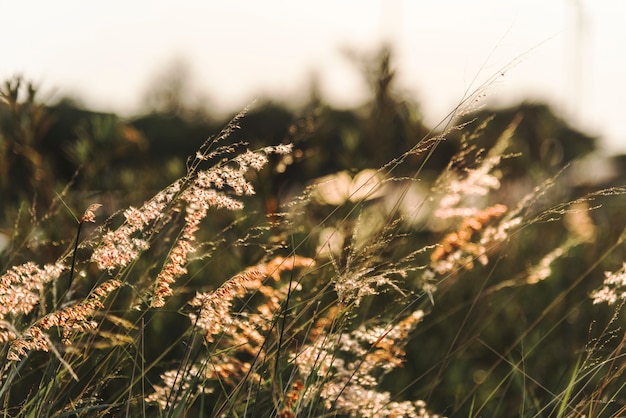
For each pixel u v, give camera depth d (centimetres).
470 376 459
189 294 445
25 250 396
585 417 311
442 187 367
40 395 278
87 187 520
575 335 486
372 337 321
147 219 263
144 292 292
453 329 470
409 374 436
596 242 559
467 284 500
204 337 286
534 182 572
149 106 1541
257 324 309
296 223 445
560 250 472
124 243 259
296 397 289
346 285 285
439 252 374
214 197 267
